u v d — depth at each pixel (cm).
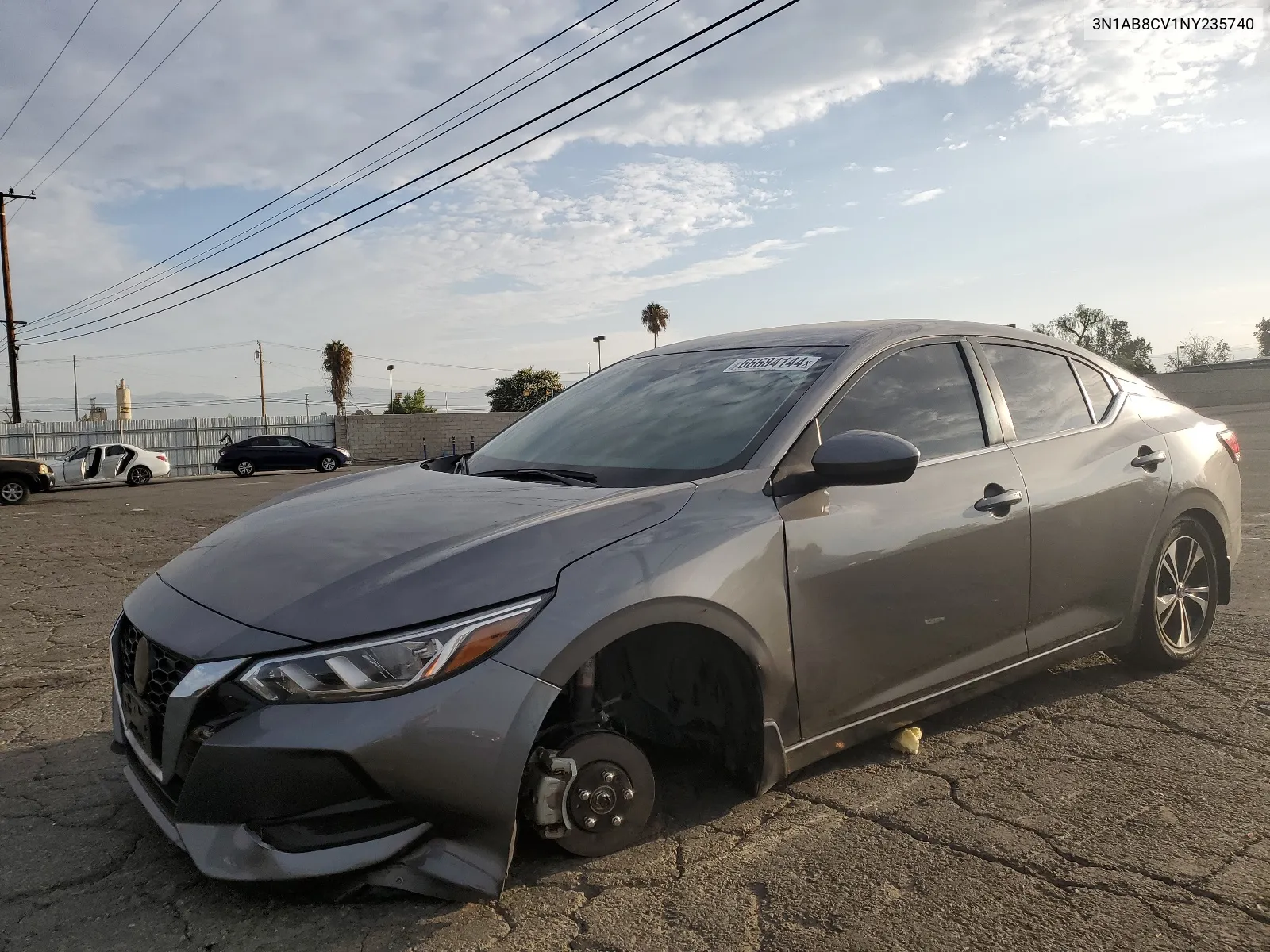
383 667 215
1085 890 241
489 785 220
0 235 3212
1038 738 341
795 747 277
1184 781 303
